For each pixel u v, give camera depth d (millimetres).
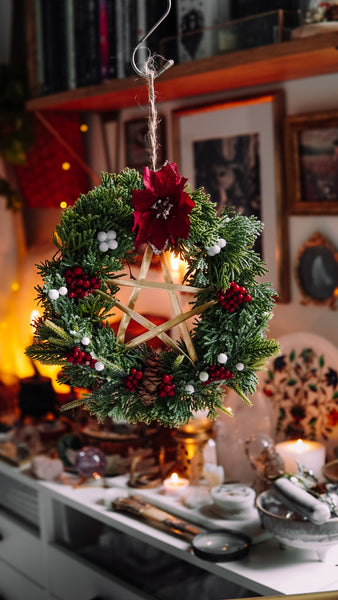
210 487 1352
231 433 1389
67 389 1709
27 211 1929
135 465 1445
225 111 1479
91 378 863
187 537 1257
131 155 1679
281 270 1437
